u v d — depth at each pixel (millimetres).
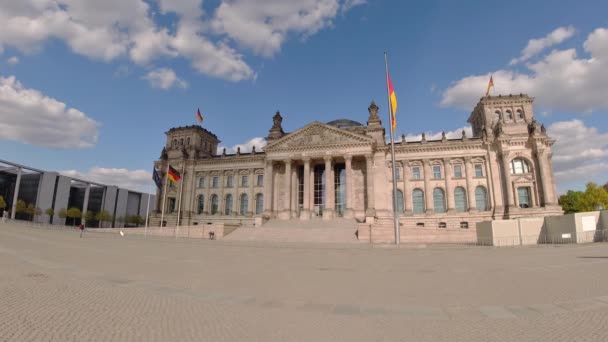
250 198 102750
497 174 84438
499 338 8984
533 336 9102
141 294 14070
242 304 12797
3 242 38094
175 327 9781
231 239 67812
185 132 115562
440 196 88125
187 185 109312
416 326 10109
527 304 12680
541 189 80500
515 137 83562
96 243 44625
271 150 92312
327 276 19828
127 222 164875
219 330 9570
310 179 92000
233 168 106938
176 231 77750
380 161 89688
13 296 12648
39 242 40875
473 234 62344
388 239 63062
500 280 17969
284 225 80625
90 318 10406
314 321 10602
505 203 82188
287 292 15133
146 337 8852
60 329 9281
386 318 11000
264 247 45844
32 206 131875
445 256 32656
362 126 98625
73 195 166875
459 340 8844
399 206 88812
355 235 66250
